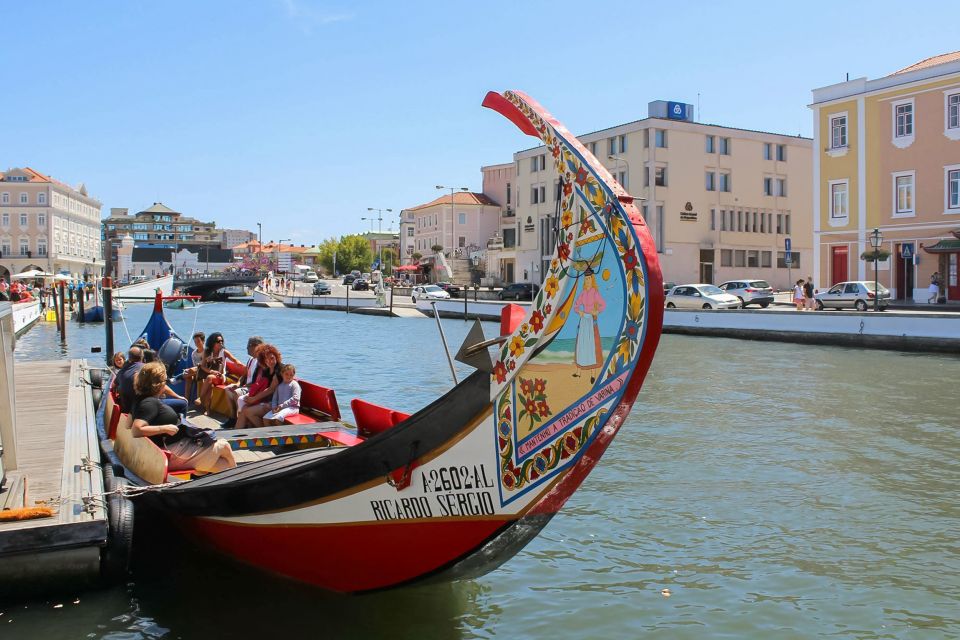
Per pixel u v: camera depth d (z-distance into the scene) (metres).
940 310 31.08
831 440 11.35
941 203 35.25
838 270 39.59
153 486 6.86
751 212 57.03
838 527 7.74
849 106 38.59
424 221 90.50
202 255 144.12
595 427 4.38
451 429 4.97
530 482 4.69
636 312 4.16
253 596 6.25
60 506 6.52
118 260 136.25
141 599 6.20
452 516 5.06
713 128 54.91
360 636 5.61
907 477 9.41
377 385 18.38
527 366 4.66
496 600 6.20
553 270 4.61
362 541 5.50
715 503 8.49
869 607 6.04
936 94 35.19
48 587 6.21
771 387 16.59
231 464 7.28
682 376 18.45
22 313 38.25
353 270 128.38
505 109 5.07
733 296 36.06
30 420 10.99
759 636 5.61
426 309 49.62
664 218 53.25
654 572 6.73
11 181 107.38
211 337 11.09
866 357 22.53
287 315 54.53
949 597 6.20
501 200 85.56
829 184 39.62
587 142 57.97
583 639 5.58
